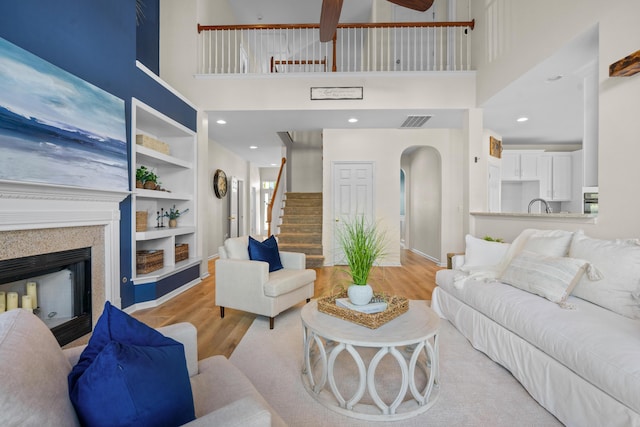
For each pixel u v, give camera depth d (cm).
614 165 237
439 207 601
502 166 650
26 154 197
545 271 205
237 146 740
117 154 279
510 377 196
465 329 252
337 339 162
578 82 367
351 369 206
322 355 172
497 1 400
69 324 241
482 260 287
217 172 696
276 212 656
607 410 131
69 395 76
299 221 683
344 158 593
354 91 464
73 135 233
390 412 157
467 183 458
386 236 588
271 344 244
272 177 1131
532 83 371
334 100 465
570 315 170
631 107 225
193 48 466
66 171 226
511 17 371
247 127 569
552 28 305
